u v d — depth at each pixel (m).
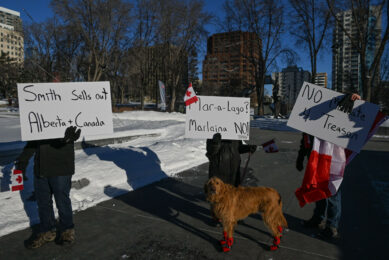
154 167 6.77
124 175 5.85
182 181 6.12
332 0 22.97
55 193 3.15
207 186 3.12
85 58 35.38
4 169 5.26
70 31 32.19
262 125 24.05
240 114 4.02
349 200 5.08
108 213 4.25
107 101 3.48
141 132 12.83
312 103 3.50
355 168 7.89
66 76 33.41
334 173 3.39
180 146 9.60
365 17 22.23
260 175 6.89
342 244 3.39
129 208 4.47
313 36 28.28
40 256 3.03
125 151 7.95
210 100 4.06
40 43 37.47
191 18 31.42
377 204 4.85
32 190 4.63
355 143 3.28
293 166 7.95
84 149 9.27
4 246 3.19
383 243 3.43
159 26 31.92
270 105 38.69
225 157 3.85
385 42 20.38
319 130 3.44
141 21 32.25
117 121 20.72
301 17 28.19
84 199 4.74
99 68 30.95
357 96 3.24
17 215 3.87
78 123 3.35
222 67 40.62
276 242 3.23
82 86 3.38
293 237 3.57
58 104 3.27
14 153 8.30
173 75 34.78
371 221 4.11
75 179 5.11
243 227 3.84
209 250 3.21
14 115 30.03
